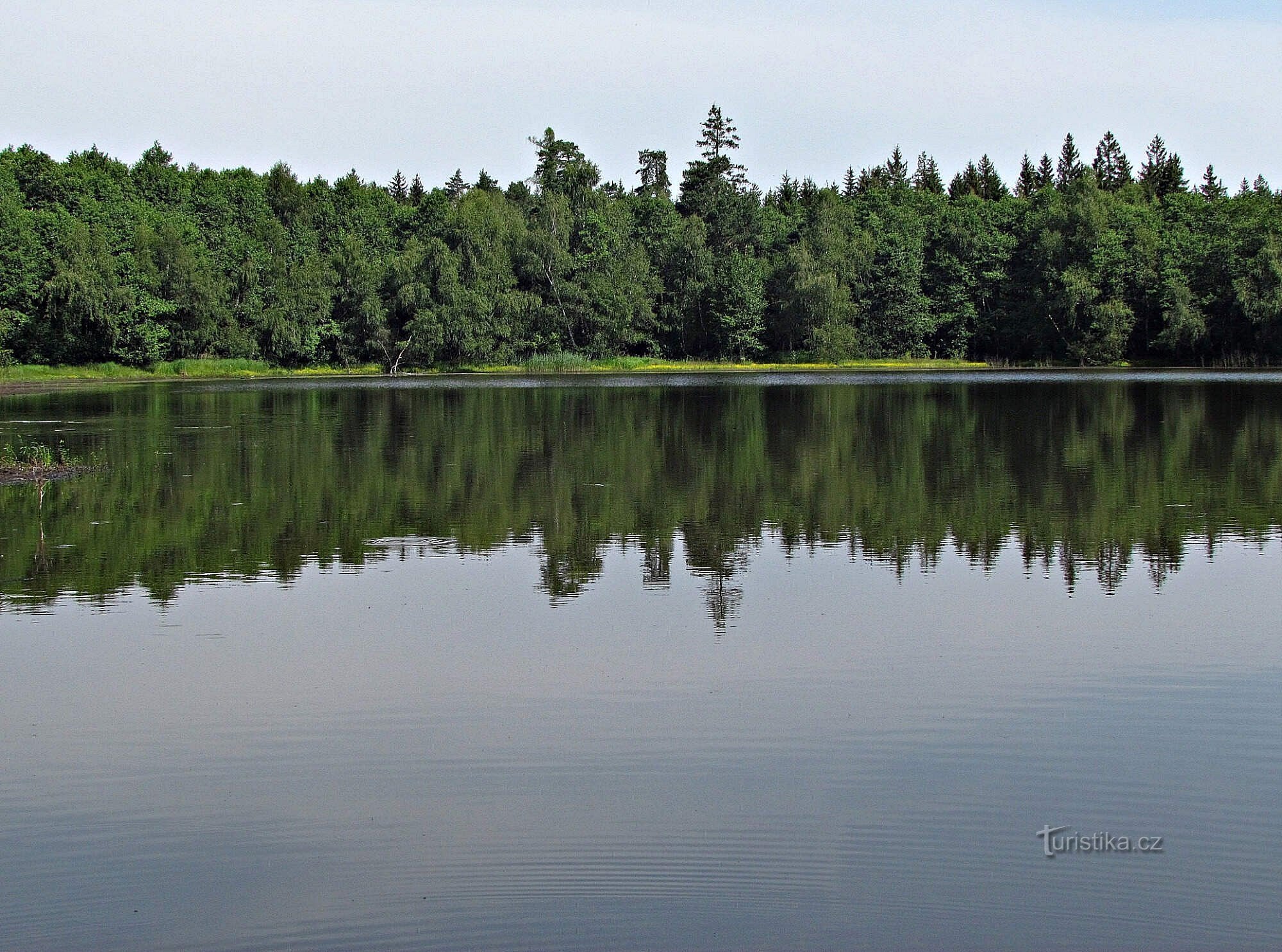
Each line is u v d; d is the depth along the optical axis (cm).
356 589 2002
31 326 9512
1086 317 11562
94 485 3162
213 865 1051
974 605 1873
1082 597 1919
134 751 1298
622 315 12025
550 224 12175
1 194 9900
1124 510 2719
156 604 1905
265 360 10800
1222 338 11375
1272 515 2636
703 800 1166
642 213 14050
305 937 940
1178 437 4284
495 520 2634
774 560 2211
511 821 1124
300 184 15238
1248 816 1129
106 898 1000
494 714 1397
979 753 1276
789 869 1035
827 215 12762
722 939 935
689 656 1609
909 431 4597
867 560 2208
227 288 10638
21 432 4688
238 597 1944
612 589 1989
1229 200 13438
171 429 4838
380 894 1001
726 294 12362
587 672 1546
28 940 938
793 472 3400
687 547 2333
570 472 3422
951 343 12888
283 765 1256
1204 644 1652
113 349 9794
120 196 11606
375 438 4412
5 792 1200
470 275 11200
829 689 1477
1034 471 3391
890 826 1111
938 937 935
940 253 12975
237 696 1468
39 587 2019
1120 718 1373
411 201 19300
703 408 5972
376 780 1220
